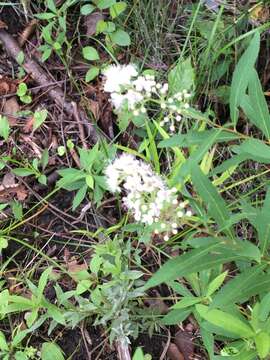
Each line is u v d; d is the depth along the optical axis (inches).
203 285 18.1
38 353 20.3
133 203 15.7
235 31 22.8
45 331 21.0
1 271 21.5
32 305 19.2
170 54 23.8
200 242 15.7
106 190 22.0
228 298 14.6
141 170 15.6
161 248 21.4
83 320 20.9
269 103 23.5
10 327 21.0
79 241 22.3
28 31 24.8
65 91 24.1
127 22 24.3
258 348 14.8
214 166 22.4
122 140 23.3
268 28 22.7
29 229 22.5
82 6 24.6
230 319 15.3
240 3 23.4
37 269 21.9
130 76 15.8
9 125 23.5
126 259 20.8
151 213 15.5
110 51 23.8
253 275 15.0
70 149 23.2
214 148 20.9
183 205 15.7
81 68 24.5
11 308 19.0
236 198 22.0
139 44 24.1
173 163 21.8
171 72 22.1
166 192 15.4
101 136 23.3
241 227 21.6
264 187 21.9
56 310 19.2
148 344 20.9
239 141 22.4
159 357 20.8
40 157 23.2
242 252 15.0
